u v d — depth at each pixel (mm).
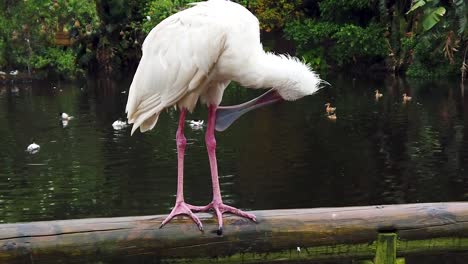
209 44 4812
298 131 14406
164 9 23609
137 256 4695
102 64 26188
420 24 21734
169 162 11938
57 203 9789
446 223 4938
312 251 4871
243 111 5156
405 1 22859
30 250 4582
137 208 9477
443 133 13844
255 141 13492
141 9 26234
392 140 13398
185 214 4730
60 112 17250
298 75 4918
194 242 4707
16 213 9367
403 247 4977
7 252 4555
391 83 21156
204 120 15625
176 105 5121
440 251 5016
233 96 19281
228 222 4727
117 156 12438
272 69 4895
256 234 4750
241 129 14680
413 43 22297
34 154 12766
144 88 5020
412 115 15781
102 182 10805
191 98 5008
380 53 22984
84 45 25969
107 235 4637
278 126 14953
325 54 24391
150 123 5152
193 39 4844
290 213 4832
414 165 11570
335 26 23578
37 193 10305
